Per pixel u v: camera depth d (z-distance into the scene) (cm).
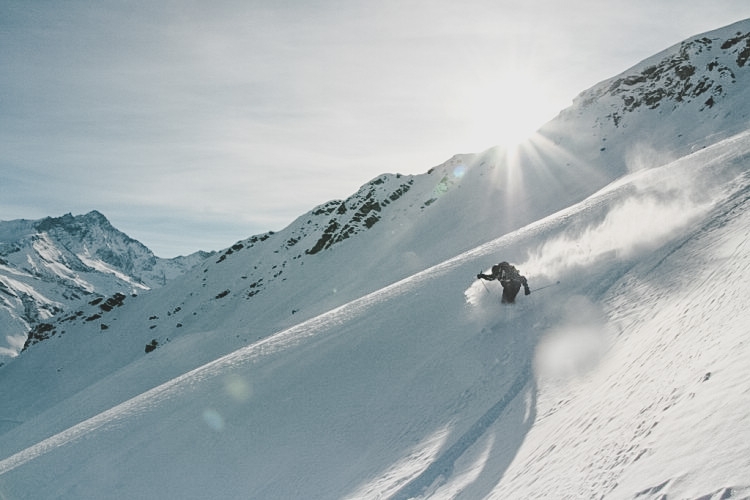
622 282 1280
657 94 8831
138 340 14325
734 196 1391
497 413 978
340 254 13550
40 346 15712
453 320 1800
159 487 1438
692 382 419
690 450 305
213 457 1501
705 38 9300
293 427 1506
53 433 5444
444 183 14000
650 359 627
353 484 1054
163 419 1950
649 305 1001
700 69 8494
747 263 664
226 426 1666
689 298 796
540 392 931
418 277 3009
